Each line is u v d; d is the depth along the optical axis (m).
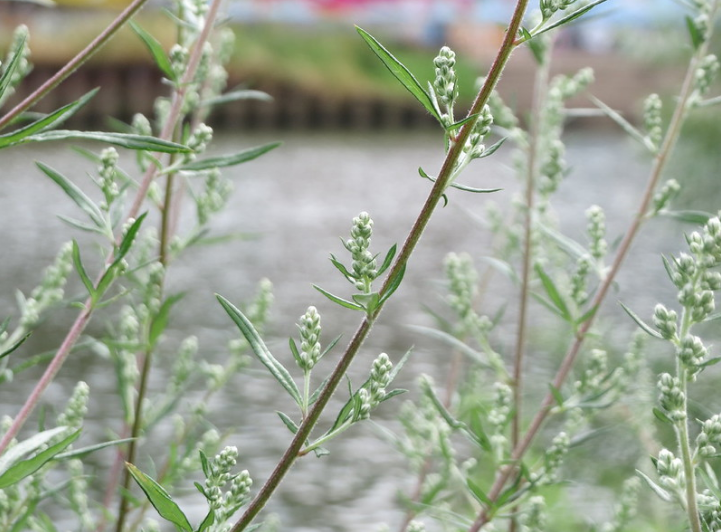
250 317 3.51
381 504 8.15
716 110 10.22
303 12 52.38
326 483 8.43
